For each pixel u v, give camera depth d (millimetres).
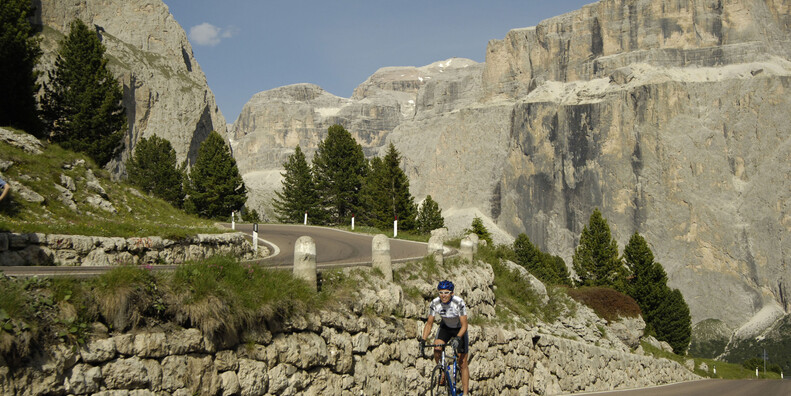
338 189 67500
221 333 8617
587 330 29125
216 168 65500
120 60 148625
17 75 32062
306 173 72625
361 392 11117
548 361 21688
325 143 68750
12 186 18188
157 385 7656
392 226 61656
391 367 12227
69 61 42344
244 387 8727
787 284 182375
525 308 24797
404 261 15672
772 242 188625
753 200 194625
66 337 6918
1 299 6516
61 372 6762
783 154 196250
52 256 13203
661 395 24125
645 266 62156
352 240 30453
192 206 66188
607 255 63781
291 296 10047
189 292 8398
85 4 147750
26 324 6566
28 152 21312
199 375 8164
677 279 191000
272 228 40656
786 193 192125
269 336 9391
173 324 8117
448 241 26672
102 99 42406
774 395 30109
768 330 171375
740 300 185000
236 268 9672
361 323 11516
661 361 36594
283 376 9406
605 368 27250
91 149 40750
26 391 6406
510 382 18203
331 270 12023
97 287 7504
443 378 10016
